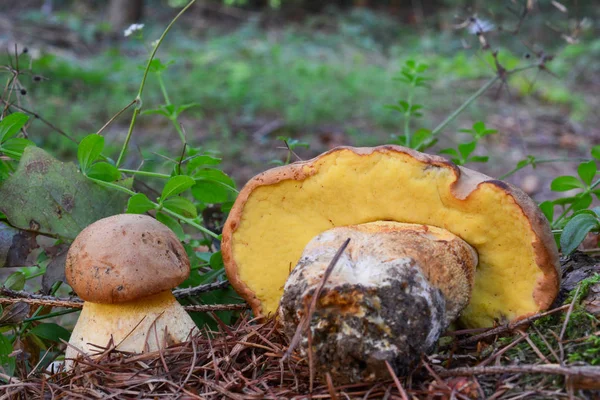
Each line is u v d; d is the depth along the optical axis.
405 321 0.31
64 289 0.54
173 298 0.38
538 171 1.13
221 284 0.43
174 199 0.42
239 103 1.48
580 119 1.58
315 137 1.29
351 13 3.06
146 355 0.36
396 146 0.35
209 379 0.35
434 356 0.34
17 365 0.40
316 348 0.31
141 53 2.08
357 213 0.37
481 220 0.35
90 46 2.13
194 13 3.11
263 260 0.39
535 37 2.21
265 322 0.38
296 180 0.37
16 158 0.43
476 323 0.37
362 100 1.59
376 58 2.41
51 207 0.41
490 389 0.32
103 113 1.33
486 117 1.54
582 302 0.35
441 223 0.36
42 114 1.17
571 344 0.33
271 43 2.46
